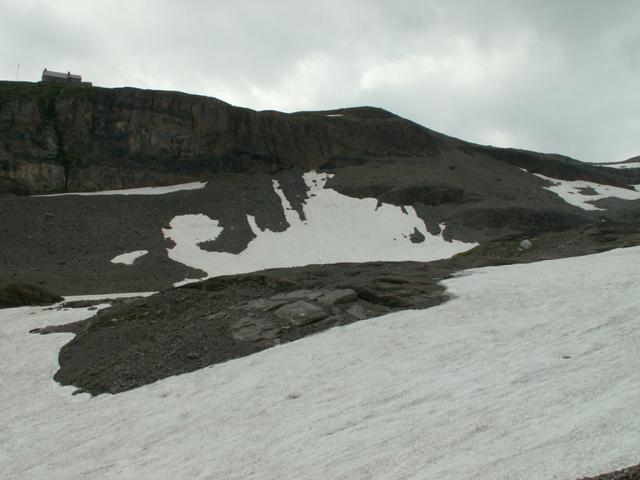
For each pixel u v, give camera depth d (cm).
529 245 3900
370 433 1318
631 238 3584
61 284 5491
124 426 1658
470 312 2175
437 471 1061
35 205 7450
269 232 7688
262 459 1288
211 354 2112
